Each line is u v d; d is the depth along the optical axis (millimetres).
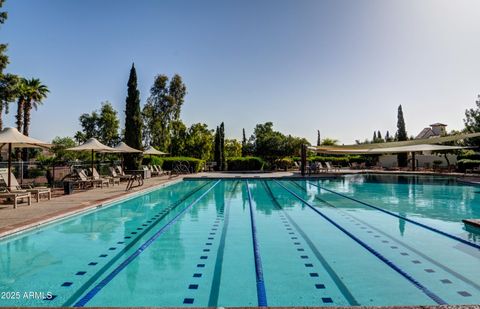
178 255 5750
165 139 36688
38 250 6020
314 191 15977
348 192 15477
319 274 4793
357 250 6020
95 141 16781
